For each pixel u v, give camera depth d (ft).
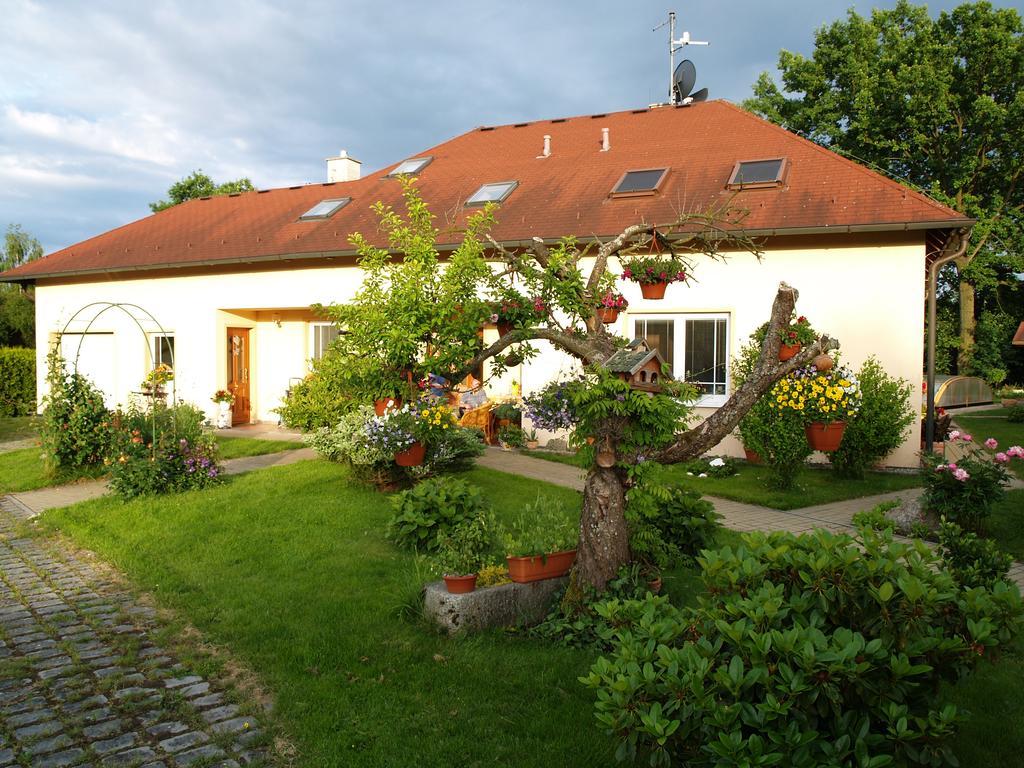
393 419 18.51
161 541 21.42
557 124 55.62
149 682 12.82
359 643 14.12
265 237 48.47
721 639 8.40
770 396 28.25
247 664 13.46
